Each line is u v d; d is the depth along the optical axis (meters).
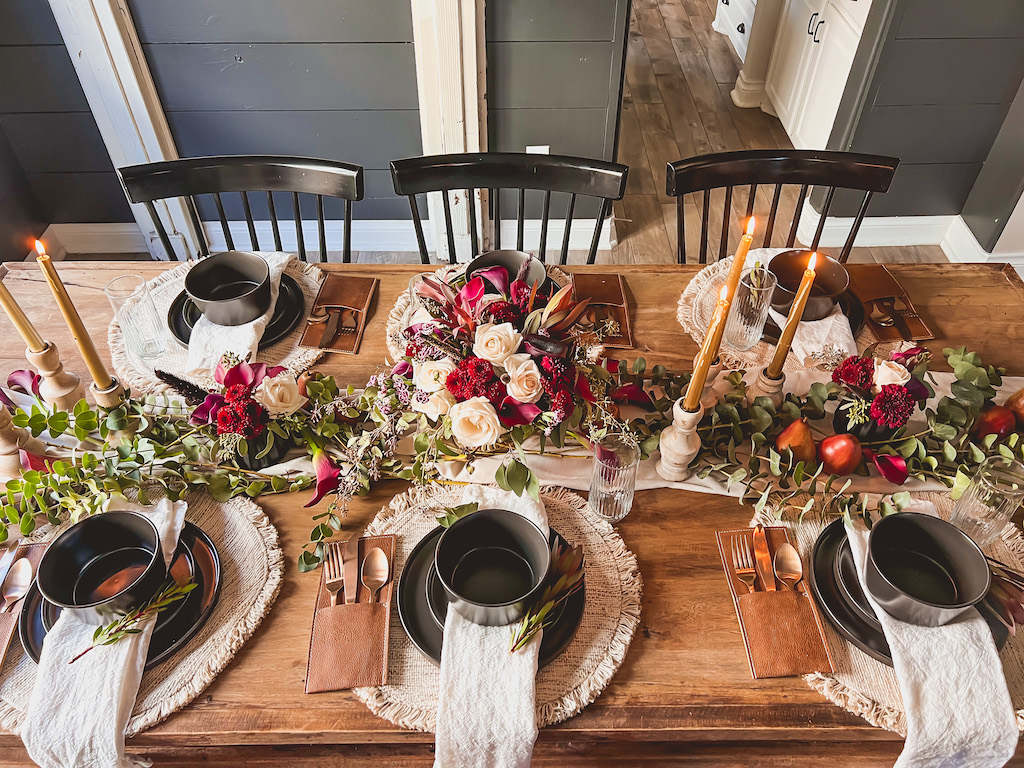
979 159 2.86
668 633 1.04
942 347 1.45
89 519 1.04
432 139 2.70
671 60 4.22
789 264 1.49
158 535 1.04
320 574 1.11
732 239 3.17
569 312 1.09
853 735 0.98
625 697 0.98
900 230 3.10
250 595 1.08
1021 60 2.57
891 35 2.52
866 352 1.34
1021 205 2.72
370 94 2.62
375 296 1.57
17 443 1.21
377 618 1.04
